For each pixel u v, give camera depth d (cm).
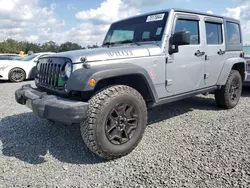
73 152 315
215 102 534
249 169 250
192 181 233
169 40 356
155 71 339
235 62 495
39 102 277
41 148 329
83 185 238
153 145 328
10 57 1175
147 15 399
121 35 424
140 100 304
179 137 354
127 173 257
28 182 246
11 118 473
